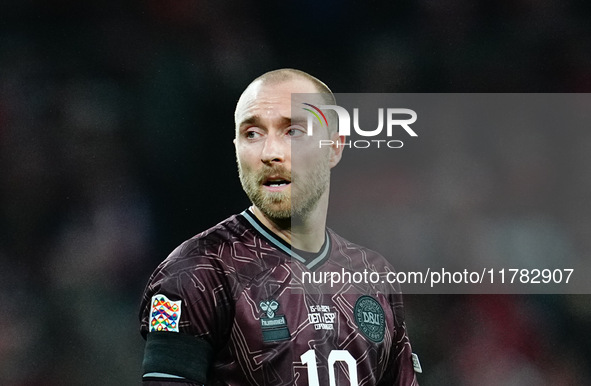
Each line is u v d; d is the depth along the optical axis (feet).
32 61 95.04
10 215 89.86
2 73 94.38
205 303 32.12
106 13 96.27
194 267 32.65
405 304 88.58
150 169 92.99
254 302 32.68
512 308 88.89
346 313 34.53
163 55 96.37
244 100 34.91
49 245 89.25
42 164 92.02
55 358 84.84
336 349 33.47
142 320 33.50
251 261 33.60
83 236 89.86
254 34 98.53
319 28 100.58
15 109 93.35
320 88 36.19
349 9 100.42
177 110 95.30
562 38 102.99
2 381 82.89
